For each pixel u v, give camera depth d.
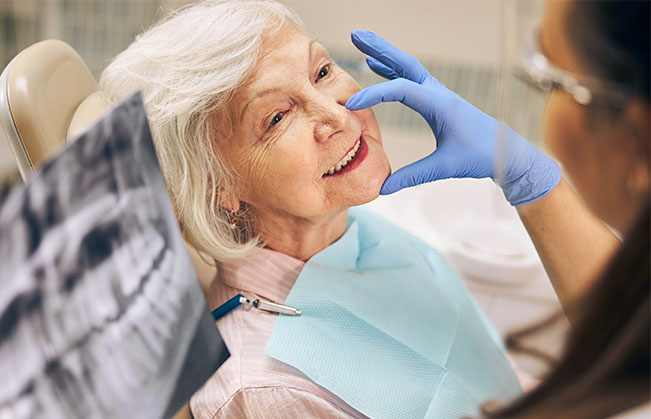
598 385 0.40
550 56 0.42
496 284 1.06
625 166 0.40
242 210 0.70
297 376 0.63
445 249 1.11
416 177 0.70
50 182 0.36
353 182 0.67
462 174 0.72
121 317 0.41
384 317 0.71
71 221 0.38
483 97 1.76
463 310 0.85
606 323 0.38
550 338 0.45
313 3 1.62
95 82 0.79
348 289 0.71
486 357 0.78
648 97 0.36
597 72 0.38
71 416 0.38
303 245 0.74
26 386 0.36
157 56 0.64
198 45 0.62
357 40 0.75
